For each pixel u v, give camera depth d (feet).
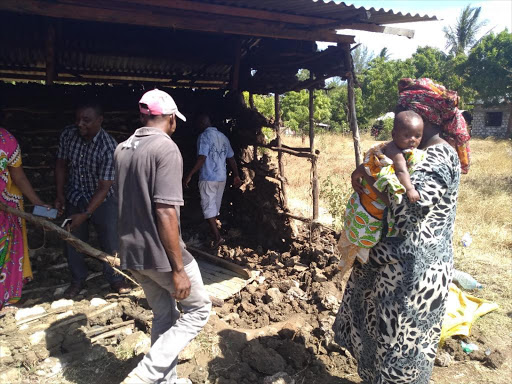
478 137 101.50
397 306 8.07
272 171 18.47
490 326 12.58
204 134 17.01
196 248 16.99
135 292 12.67
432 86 8.01
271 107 60.34
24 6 10.61
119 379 9.34
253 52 20.70
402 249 7.95
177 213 7.55
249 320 12.09
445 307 8.43
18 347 9.61
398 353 8.19
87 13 11.22
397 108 8.45
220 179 16.97
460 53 111.55
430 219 7.98
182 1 11.32
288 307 12.71
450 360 10.90
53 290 12.91
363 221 8.13
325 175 33.94
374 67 111.96
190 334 8.30
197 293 8.27
